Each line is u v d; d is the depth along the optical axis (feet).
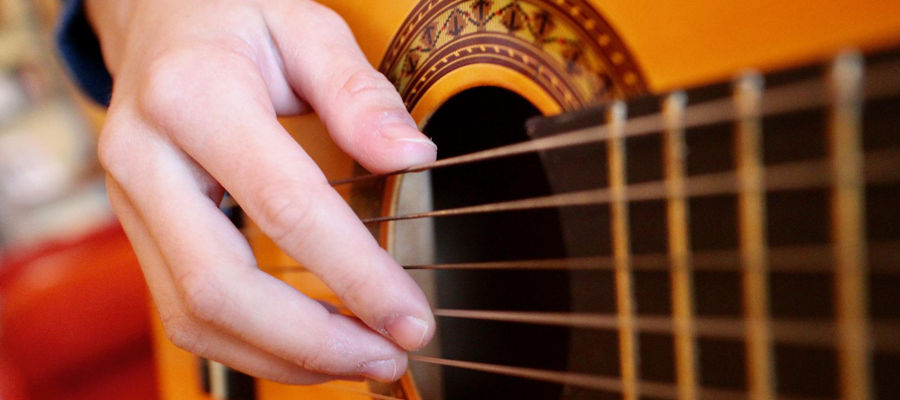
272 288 0.81
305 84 0.87
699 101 0.65
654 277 0.70
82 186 4.58
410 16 0.90
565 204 0.73
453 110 0.94
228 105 0.81
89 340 1.85
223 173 0.80
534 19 0.80
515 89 0.83
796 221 0.63
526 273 1.03
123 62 0.95
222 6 0.90
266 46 0.89
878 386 0.61
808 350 0.64
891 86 0.59
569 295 1.01
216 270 0.81
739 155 0.65
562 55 0.78
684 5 0.71
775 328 0.65
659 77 0.72
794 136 0.63
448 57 0.87
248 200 0.79
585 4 0.76
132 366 1.97
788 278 0.64
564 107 0.79
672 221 0.68
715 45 0.70
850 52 0.60
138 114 0.85
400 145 0.79
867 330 0.61
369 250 0.78
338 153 0.94
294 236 0.78
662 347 0.70
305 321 0.81
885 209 0.60
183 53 0.84
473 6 0.84
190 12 0.91
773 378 0.65
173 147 0.84
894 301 0.60
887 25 0.64
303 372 0.87
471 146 0.97
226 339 0.85
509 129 0.98
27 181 4.43
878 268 0.61
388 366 0.83
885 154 0.60
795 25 0.67
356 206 0.93
